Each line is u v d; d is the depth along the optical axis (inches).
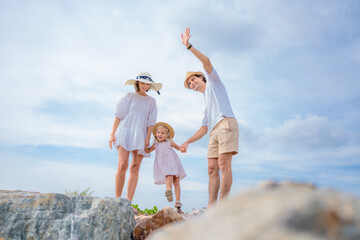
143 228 141.7
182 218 144.0
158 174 222.4
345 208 39.1
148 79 221.5
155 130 228.8
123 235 138.4
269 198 42.1
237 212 41.3
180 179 222.8
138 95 222.2
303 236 34.5
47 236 122.3
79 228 126.6
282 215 37.4
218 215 42.6
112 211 137.8
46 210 127.0
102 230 131.1
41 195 130.4
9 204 123.6
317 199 40.3
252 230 36.3
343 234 35.9
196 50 168.2
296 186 47.4
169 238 41.8
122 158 205.2
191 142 196.5
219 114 169.6
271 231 35.4
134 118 213.6
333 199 40.8
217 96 173.8
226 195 162.2
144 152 215.5
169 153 219.6
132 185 209.9
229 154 166.2
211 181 175.9
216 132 170.6
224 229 38.4
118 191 203.0
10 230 119.2
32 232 121.4
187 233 41.4
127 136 208.8
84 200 137.7
